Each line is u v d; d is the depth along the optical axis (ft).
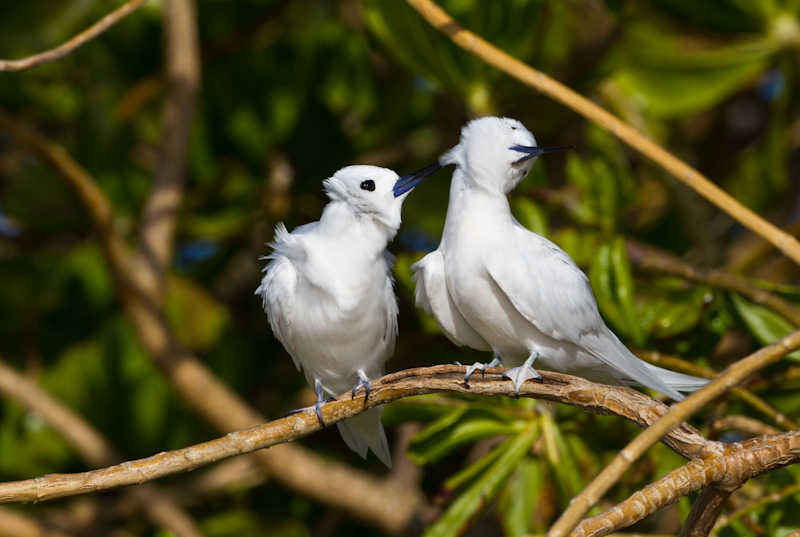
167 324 30.96
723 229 41.78
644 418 17.49
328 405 18.95
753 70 37.11
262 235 39.88
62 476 16.98
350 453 38.93
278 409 37.91
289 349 24.44
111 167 38.52
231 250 40.93
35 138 27.76
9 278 38.29
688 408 14.28
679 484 15.76
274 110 39.42
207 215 39.04
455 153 22.15
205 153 39.09
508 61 19.26
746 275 37.81
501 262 20.71
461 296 21.31
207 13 39.32
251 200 39.17
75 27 37.81
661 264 31.12
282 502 38.32
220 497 38.32
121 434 36.32
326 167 39.81
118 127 38.11
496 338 21.83
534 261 21.27
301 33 40.29
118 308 38.32
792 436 16.01
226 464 36.45
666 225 40.68
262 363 39.45
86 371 36.29
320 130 39.73
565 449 26.13
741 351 35.50
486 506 25.85
